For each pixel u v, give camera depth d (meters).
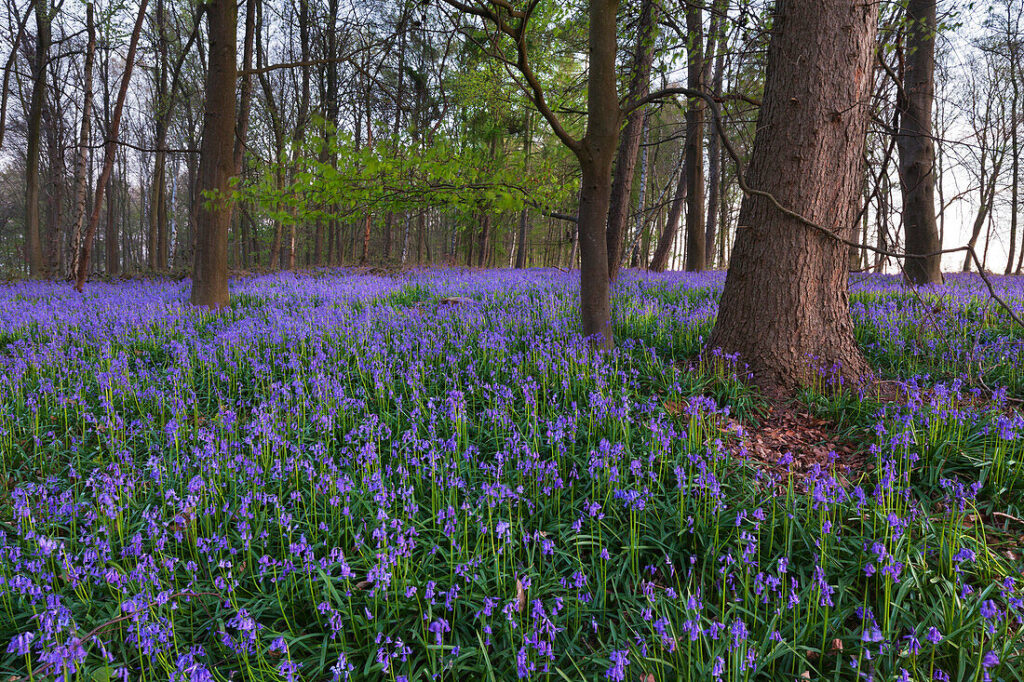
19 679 2.79
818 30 5.22
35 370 6.90
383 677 2.83
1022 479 3.89
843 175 5.45
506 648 2.95
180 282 15.79
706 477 3.62
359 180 5.98
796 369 5.54
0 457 4.93
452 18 5.75
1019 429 3.99
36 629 3.13
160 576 3.43
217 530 3.81
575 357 5.95
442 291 12.23
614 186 12.70
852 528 3.63
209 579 3.41
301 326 8.20
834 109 5.28
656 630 2.82
